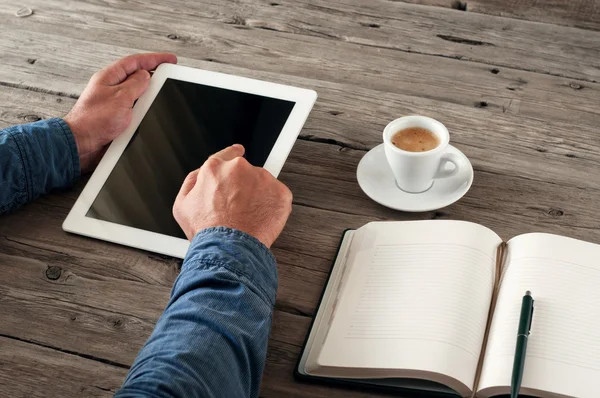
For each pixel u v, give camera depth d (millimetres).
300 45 1500
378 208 1201
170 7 1607
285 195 1104
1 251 1189
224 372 890
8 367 1046
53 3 1646
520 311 959
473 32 1493
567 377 902
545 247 1024
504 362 919
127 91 1305
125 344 1062
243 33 1536
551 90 1366
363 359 965
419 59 1450
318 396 986
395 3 1568
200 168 1138
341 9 1566
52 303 1118
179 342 899
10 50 1550
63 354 1056
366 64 1450
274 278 1020
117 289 1127
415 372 934
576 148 1265
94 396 1009
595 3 1506
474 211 1182
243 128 1250
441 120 1332
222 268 974
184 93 1321
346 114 1359
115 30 1573
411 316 988
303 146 1307
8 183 1204
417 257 1057
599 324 950
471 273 1015
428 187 1192
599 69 1397
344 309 1034
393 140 1151
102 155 1312
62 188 1275
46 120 1268
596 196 1190
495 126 1312
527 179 1224
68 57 1524
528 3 1530
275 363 1027
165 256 1159
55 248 1186
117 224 1183
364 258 1087
